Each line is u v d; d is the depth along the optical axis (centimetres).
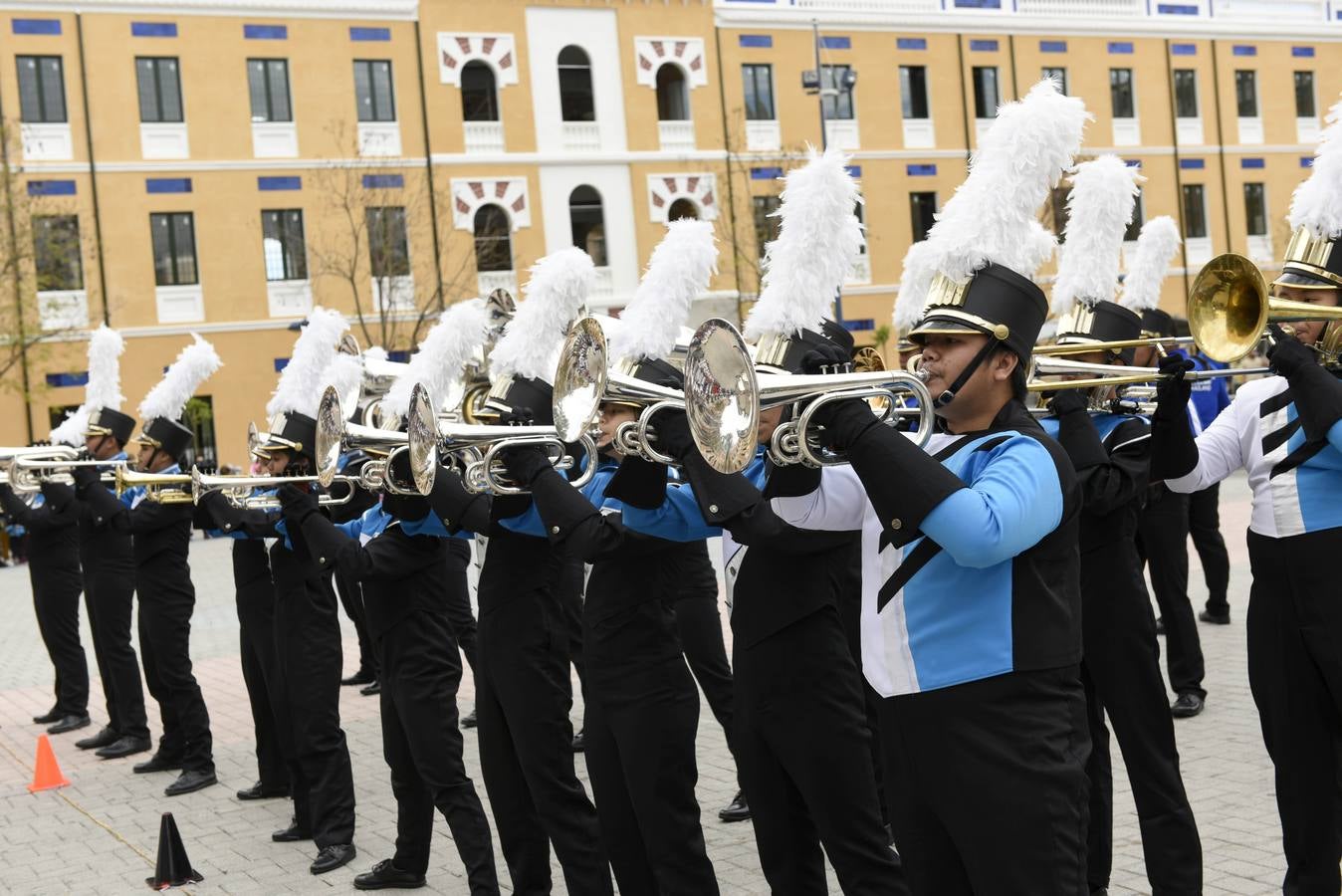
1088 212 525
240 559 691
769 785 421
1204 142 3741
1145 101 3672
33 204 2777
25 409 2852
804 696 407
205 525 731
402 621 545
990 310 305
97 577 895
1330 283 400
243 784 801
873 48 3441
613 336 453
